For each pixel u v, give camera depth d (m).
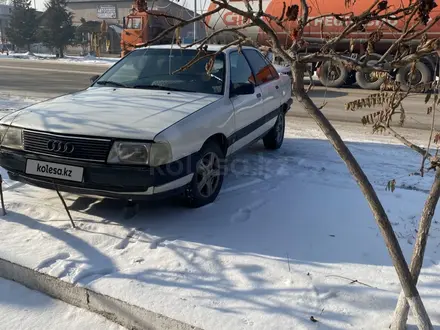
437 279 3.04
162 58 5.15
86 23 40.72
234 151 4.87
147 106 4.08
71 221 3.76
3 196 4.39
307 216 4.09
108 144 3.53
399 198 4.59
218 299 2.77
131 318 2.71
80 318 2.79
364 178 2.17
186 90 4.70
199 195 4.15
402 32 1.96
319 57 1.99
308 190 4.79
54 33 37.38
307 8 2.05
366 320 2.61
